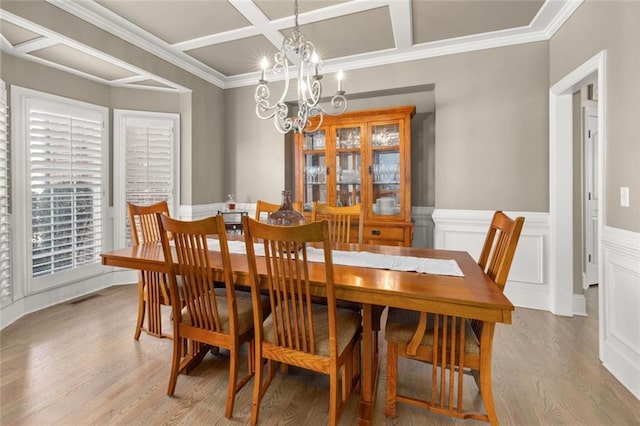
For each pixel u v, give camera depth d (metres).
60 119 3.12
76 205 3.28
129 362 2.08
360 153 3.45
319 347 1.46
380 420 1.58
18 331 2.51
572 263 2.83
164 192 3.83
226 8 2.54
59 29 2.37
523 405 1.67
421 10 2.57
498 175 3.06
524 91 2.96
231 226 3.71
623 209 1.87
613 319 1.95
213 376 1.95
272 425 1.54
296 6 2.31
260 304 1.54
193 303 1.70
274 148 4.04
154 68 3.23
